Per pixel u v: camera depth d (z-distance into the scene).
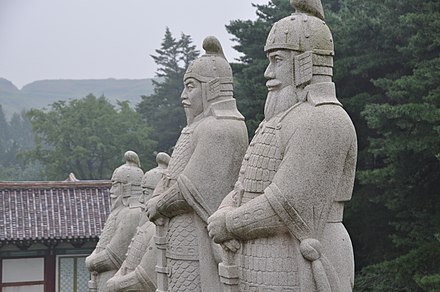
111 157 32.91
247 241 4.33
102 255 8.21
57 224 18.22
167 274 5.95
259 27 16.83
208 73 5.80
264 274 4.19
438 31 12.41
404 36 14.02
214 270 5.61
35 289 18.08
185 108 6.01
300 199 4.04
